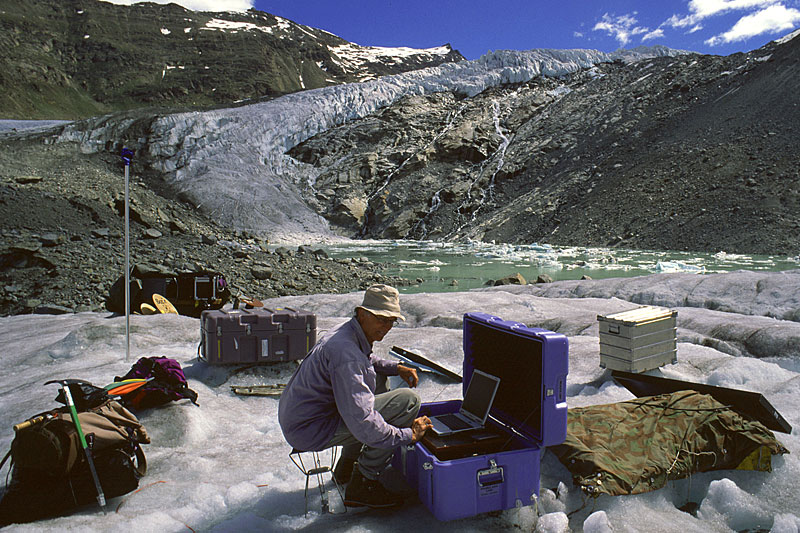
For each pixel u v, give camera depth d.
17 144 43.12
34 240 17.14
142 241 21.78
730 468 3.40
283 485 3.29
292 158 55.16
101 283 15.13
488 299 10.16
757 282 9.74
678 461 3.22
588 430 3.49
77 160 42.84
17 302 13.82
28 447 2.88
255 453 3.90
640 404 3.82
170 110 53.59
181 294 9.63
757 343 6.45
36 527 2.71
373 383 2.85
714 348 6.71
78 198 24.48
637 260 25.66
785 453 3.47
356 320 2.88
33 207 21.91
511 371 3.20
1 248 16.14
